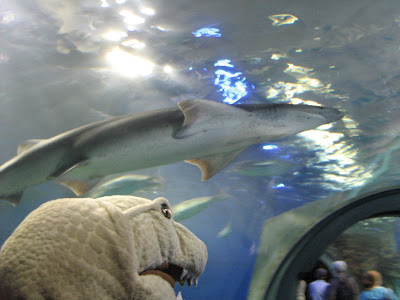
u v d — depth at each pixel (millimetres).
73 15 6523
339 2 5809
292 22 6180
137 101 7914
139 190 6938
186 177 13461
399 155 9086
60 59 7293
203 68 7004
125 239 555
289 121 4031
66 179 4652
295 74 6816
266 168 10867
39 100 8172
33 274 488
